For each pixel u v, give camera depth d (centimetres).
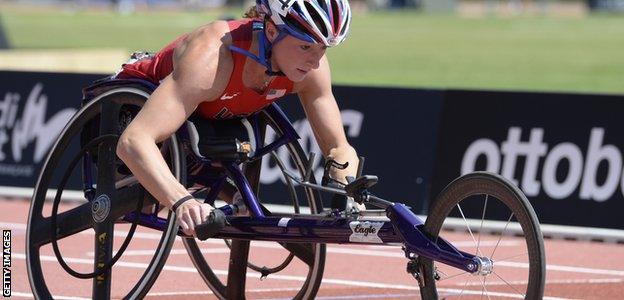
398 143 1530
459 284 1094
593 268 1237
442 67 4641
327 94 863
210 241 1351
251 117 868
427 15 10925
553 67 4706
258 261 1241
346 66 4616
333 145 863
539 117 1461
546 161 1449
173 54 821
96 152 898
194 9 11156
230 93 809
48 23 7369
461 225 1456
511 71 4497
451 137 1503
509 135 1472
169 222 805
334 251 1321
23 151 1709
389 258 1279
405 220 776
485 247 1350
